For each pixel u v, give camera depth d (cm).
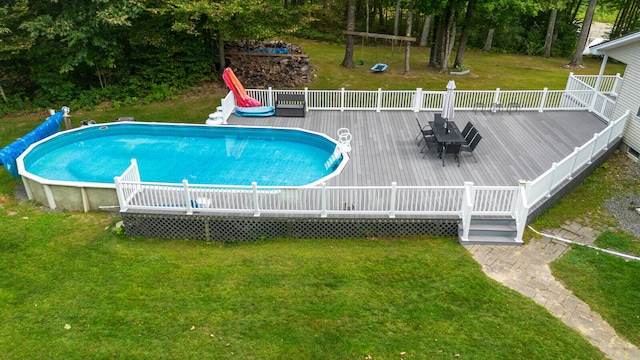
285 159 1398
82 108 1944
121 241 1030
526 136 1469
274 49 2331
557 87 2352
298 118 1655
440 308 799
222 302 813
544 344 729
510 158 1304
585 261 944
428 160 1288
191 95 2083
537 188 1051
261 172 1309
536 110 1706
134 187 1021
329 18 3538
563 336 746
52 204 1185
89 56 1877
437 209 1017
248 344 722
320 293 834
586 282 880
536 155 1326
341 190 1010
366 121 1609
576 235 1048
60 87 1944
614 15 5088
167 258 955
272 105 1769
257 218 1004
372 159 1293
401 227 1014
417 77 2406
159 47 2039
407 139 1441
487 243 990
